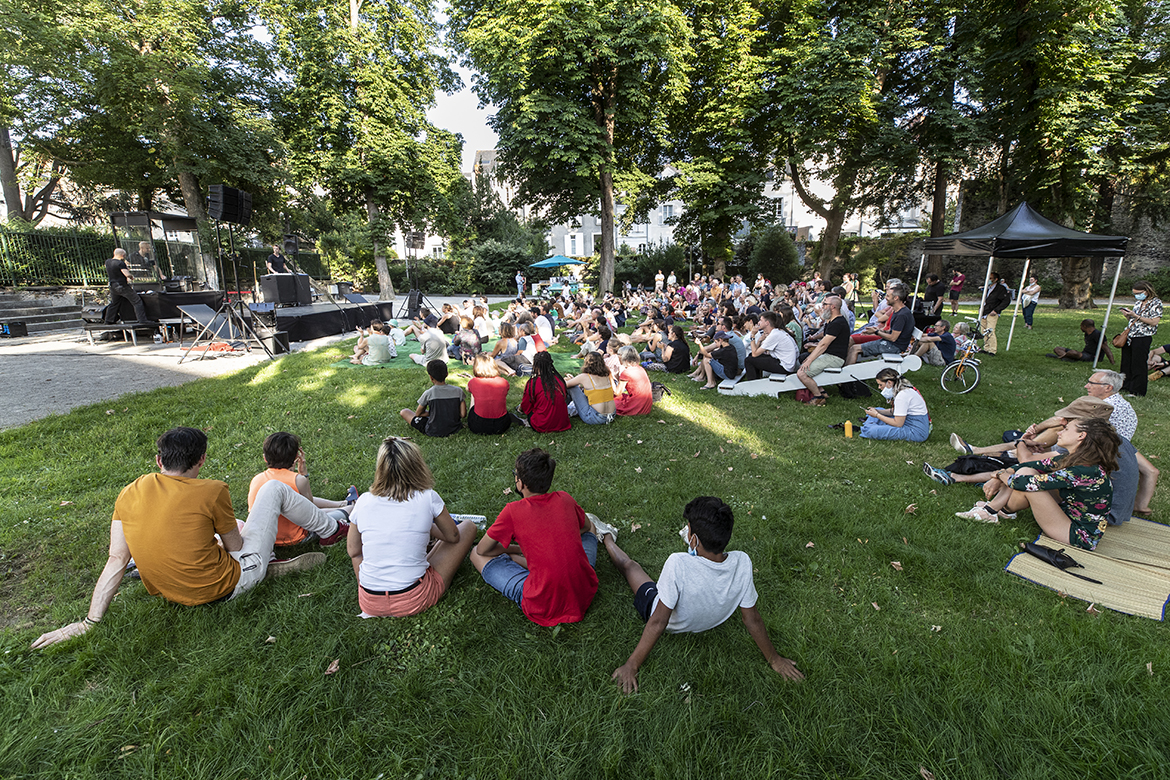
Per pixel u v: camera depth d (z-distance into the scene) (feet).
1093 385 14.20
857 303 77.36
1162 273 79.92
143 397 23.59
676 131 86.43
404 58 83.61
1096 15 56.44
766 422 21.61
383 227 81.97
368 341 32.89
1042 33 56.39
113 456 17.13
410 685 8.08
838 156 77.25
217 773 6.78
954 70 65.26
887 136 67.77
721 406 23.99
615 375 24.95
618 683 8.06
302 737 7.25
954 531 12.59
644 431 20.15
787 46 74.59
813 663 8.46
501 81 67.82
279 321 40.37
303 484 11.84
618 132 81.15
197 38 61.52
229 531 9.77
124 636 8.91
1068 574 10.80
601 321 40.88
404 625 9.34
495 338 47.37
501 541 9.72
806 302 53.52
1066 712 7.54
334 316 46.26
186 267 57.41
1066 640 8.91
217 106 63.52
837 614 9.77
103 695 7.88
